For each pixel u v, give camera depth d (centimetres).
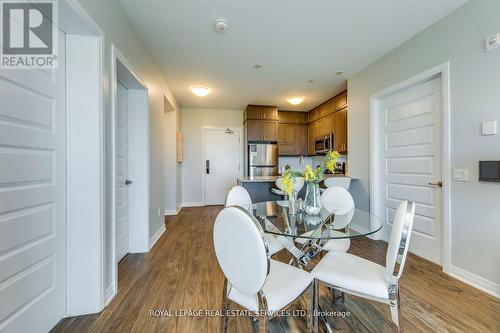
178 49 269
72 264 150
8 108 109
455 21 201
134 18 211
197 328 141
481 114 183
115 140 178
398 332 112
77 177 150
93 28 146
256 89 413
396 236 111
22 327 117
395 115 280
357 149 340
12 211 111
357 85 340
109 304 164
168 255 257
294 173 186
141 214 265
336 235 137
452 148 204
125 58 203
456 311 156
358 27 227
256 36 243
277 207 217
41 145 129
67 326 141
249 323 147
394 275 111
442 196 216
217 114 567
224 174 571
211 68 323
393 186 284
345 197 212
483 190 182
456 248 202
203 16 209
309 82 378
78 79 150
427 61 228
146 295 177
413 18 213
